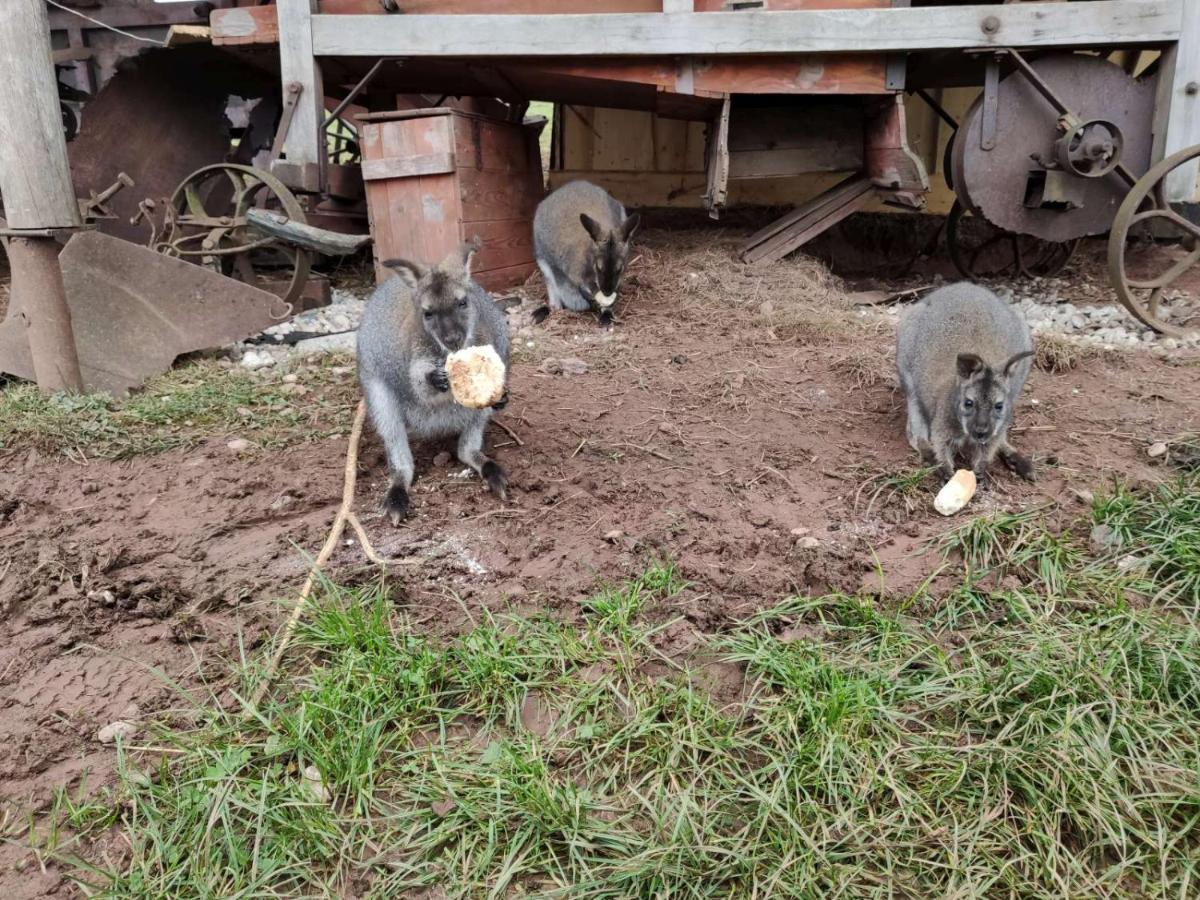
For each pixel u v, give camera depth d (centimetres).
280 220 215
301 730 97
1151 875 83
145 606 122
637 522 138
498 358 143
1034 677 101
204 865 86
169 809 91
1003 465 156
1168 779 90
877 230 324
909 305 257
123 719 104
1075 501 142
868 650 110
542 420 176
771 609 117
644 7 255
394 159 251
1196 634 107
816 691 103
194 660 113
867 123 269
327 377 205
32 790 96
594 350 218
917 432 162
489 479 149
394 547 134
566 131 348
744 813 89
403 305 150
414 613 119
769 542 132
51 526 144
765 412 180
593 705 102
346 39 250
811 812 88
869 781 91
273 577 127
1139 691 101
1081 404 180
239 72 330
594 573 125
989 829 87
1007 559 125
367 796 91
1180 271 220
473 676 104
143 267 202
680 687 104
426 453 165
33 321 187
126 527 143
